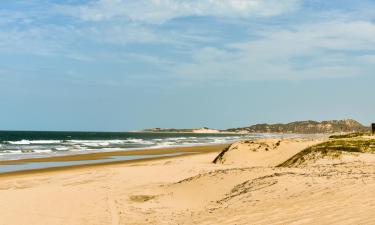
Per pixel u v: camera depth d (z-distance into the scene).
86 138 131.00
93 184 19.25
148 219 11.38
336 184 11.22
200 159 34.25
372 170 15.25
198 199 14.04
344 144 25.70
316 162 21.95
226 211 10.77
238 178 15.52
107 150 59.47
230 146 31.16
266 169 17.70
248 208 10.52
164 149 62.06
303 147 29.70
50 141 94.56
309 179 12.67
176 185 16.58
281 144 30.55
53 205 13.35
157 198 14.73
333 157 21.97
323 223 7.51
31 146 71.31
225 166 25.27
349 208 8.30
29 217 11.73
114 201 14.31
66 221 11.31
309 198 10.12
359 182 10.93
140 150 59.25
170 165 26.33
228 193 13.75
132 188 17.55
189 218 10.73
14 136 139.25
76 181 21.36
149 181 19.83
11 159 41.94
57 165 35.31
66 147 68.50
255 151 29.86
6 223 11.09
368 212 7.70
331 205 8.89
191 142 97.69
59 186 19.36
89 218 11.66
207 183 15.61
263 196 11.62
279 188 12.09
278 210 9.44
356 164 18.17
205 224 9.45
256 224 8.41
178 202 13.95
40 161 39.56
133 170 24.08
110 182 19.89
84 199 14.57
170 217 11.45
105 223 11.05
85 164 36.00
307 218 8.10
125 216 11.88
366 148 23.75
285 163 25.05
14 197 14.62
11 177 25.97
